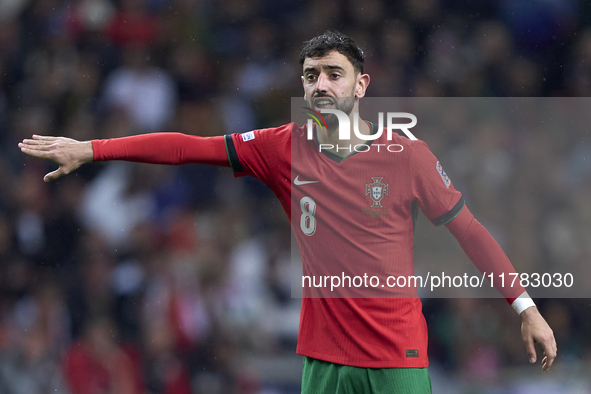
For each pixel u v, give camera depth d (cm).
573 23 3825
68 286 2705
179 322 2567
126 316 2616
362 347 1177
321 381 1211
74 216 3078
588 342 2798
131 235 2925
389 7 3872
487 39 3803
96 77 3619
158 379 2488
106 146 1188
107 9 3759
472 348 2612
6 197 3189
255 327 2653
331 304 1197
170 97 3569
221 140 1228
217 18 3844
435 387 2533
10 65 3806
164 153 1204
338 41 1195
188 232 2847
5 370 2498
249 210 3103
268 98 3684
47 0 3847
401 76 3703
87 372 2469
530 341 1176
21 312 2756
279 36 3859
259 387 2533
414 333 1187
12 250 3052
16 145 3522
